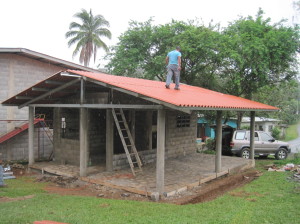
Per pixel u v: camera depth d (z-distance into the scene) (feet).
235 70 62.80
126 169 35.35
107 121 34.19
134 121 39.11
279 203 22.50
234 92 66.28
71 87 34.91
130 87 26.48
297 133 127.95
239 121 71.31
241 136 53.72
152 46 69.62
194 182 29.84
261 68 56.59
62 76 29.55
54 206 22.02
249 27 61.87
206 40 60.49
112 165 34.40
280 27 61.98
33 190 28.60
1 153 46.57
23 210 20.74
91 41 122.52
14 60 47.24
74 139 39.50
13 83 47.16
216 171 34.55
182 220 18.35
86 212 20.30
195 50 60.64
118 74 69.05
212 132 100.01
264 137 53.72
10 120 45.91
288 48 57.77
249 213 19.81
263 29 61.62
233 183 32.86
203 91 44.32
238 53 57.98
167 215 19.63
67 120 41.73
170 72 32.86
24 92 34.30
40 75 50.37
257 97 77.56
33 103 38.22
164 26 68.49
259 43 56.18
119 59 68.80
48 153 52.11
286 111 120.26
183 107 22.89
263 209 20.84
